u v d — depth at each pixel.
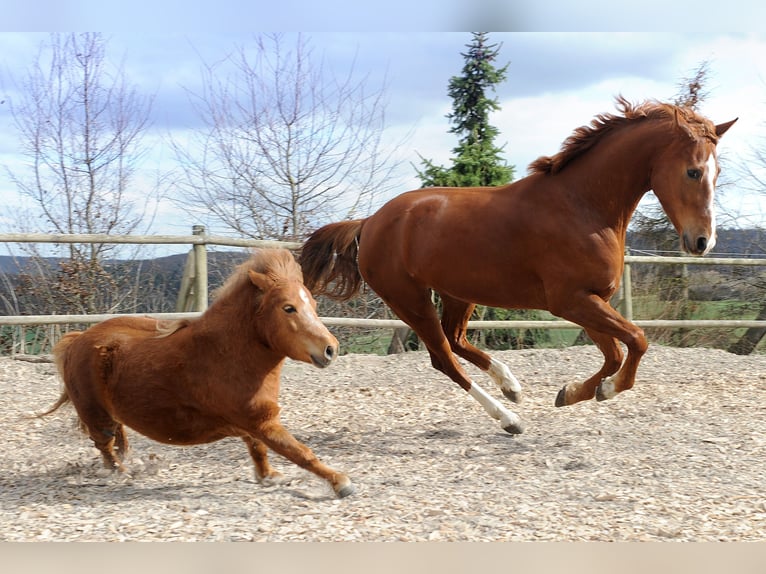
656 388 7.90
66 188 12.54
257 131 12.89
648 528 3.88
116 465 5.04
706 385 8.02
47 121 12.54
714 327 11.02
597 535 3.80
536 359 9.57
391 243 6.21
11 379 8.23
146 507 4.34
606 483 4.68
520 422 6.05
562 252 5.55
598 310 5.53
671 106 5.50
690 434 5.86
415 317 6.30
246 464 5.40
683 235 5.39
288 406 7.33
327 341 4.23
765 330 11.79
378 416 6.88
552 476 4.88
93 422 4.88
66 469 5.32
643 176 5.57
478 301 6.00
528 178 5.85
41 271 10.41
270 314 4.32
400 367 9.12
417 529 3.90
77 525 4.02
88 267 10.38
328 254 6.77
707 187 5.32
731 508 4.18
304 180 13.04
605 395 5.70
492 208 5.81
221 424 4.62
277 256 4.50
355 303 10.80
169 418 4.62
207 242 9.20
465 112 12.55
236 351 4.43
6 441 6.11
